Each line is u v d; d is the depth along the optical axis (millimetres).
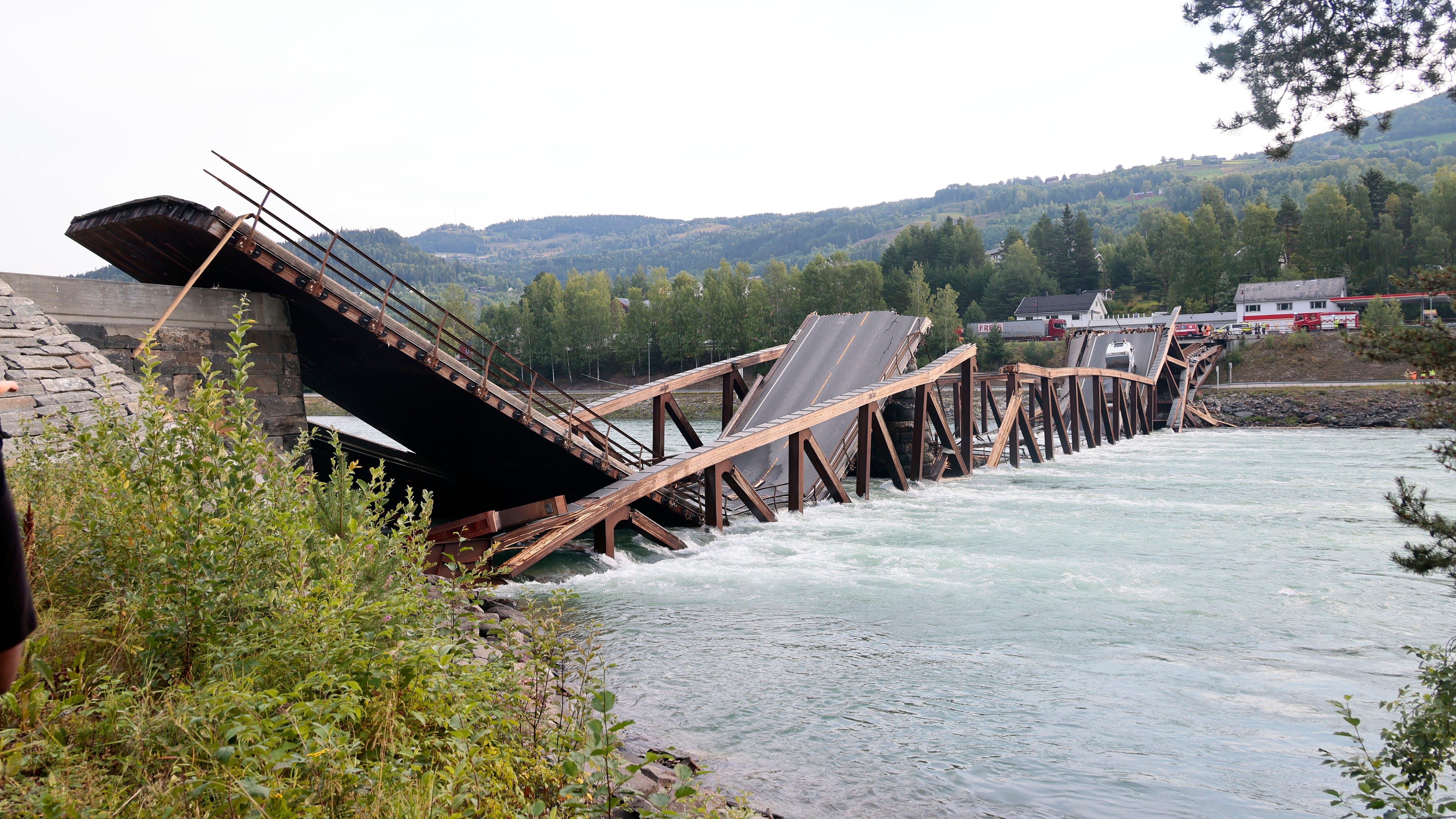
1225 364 100688
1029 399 67562
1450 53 9031
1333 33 9273
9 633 1762
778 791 10102
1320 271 139125
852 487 40438
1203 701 13500
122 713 4785
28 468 7582
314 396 110500
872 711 12969
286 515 6605
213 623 5887
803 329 49469
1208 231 150875
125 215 19578
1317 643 16562
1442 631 17250
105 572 6141
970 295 181625
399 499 29453
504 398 23922
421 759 5508
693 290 150500
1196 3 9805
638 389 38062
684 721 12438
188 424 6586
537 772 6070
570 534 22156
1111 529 29000
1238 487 40094
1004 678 14531
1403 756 8047
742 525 29656
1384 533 28062
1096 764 11203
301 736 4695
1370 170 152875
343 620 6320
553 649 8211
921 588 20859
